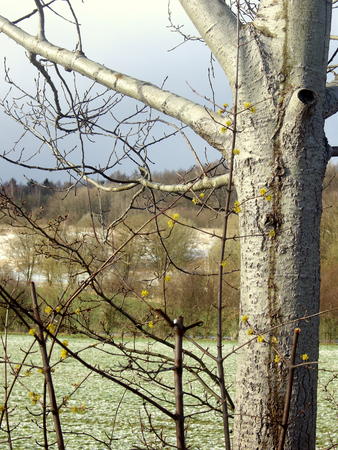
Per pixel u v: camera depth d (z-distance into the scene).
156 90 4.38
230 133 3.88
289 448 3.45
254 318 3.61
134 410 13.48
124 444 9.83
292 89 3.70
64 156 4.99
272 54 3.78
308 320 3.56
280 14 3.80
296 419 3.46
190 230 27.73
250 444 3.51
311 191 3.68
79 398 14.93
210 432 10.99
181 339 1.93
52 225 3.21
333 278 35.59
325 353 28.72
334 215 37.56
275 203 3.65
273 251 3.61
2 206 2.86
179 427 1.94
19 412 12.83
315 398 3.58
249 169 3.74
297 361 3.50
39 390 15.95
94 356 23.19
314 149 3.70
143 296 3.10
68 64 4.87
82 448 9.55
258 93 3.76
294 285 3.58
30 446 9.61
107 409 13.43
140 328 3.06
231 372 19.28
